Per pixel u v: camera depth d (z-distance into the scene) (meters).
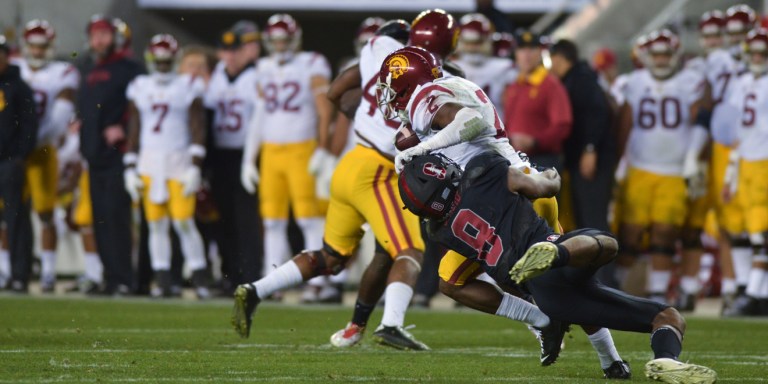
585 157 38.78
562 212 40.09
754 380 19.11
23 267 44.88
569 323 18.08
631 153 40.59
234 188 43.44
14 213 43.84
